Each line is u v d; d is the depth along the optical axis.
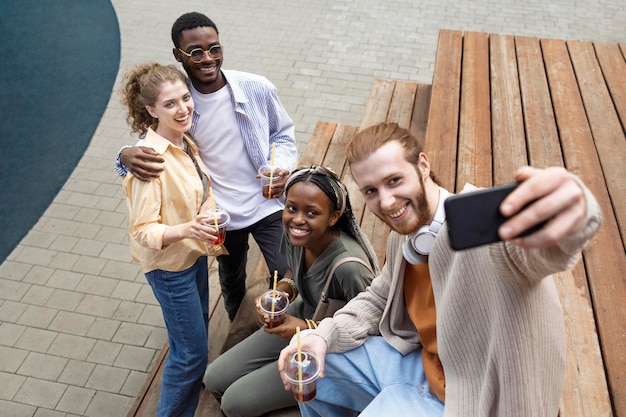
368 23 7.84
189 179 2.69
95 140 6.03
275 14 8.03
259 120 3.05
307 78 6.80
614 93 3.96
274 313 2.45
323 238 2.47
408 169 1.61
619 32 7.57
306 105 6.41
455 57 4.44
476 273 1.48
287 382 2.03
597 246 2.62
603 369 2.06
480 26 7.72
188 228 2.51
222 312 3.96
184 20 2.80
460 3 8.30
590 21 7.81
